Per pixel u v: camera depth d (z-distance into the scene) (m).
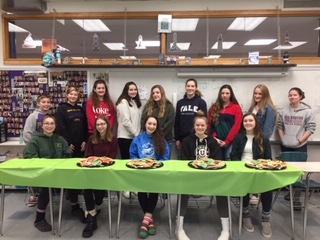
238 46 3.97
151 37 3.78
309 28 3.68
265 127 3.15
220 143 3.06
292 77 3.52
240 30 3.89
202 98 3.43
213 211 2.93
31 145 2.61
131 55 3.76
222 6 3.53
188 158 2.60
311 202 3.19
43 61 3.45
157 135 2.69
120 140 3.21
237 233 2.45
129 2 3.58
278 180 2.06
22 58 3.74
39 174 2.14
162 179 2.08
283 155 2.85
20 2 3.32
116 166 2.20
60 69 3.61
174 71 3.54
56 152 2.70
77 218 2.75
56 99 3.63
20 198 3.33
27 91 3.66
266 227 2.40
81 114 3.28
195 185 2.07
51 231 2.46
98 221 2.67
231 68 3.46
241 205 2.28
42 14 3.64
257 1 3.52
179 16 3.57
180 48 3.65
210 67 3.42
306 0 3.46
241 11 3.52
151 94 3.26
